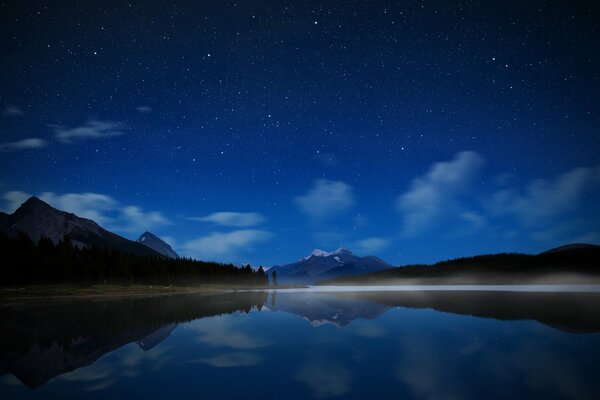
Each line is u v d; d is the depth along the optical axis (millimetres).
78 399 8344
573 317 22125
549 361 11406
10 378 10164
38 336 17328
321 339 16125
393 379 9680
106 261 84000
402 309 30219
